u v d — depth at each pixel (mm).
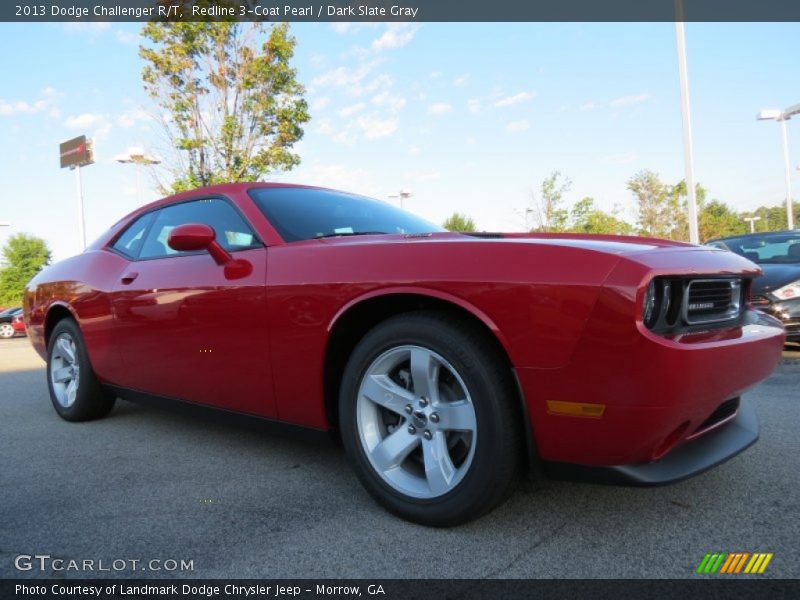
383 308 2273
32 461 3098
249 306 2545
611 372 1739
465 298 1941
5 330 23516
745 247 7031
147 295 3100
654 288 1794
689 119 13289
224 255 2709
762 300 5844
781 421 3414
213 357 2736
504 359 1947
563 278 1813
